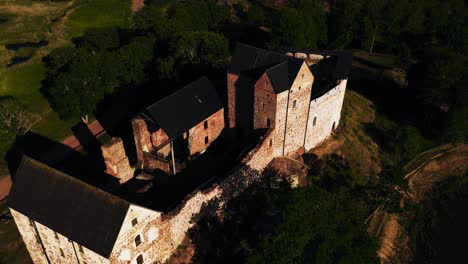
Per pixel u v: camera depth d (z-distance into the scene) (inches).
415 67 4072.3
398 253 2957.7
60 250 2300.7
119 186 2822.3
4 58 4215.1
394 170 3161.9
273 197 2474.2
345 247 2340.1
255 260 2249.0
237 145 3154.5
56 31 4820.4
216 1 5585.6
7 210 2822.3
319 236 2317.9
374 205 3157.0
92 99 3447.3
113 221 2049.7
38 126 3503.9
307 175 3097.9
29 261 2566.4
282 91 2770.7
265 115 2923.2
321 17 4958.2
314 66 3474.4
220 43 3846.0
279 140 3019.2
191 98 2984.7
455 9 5644.7
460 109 3671.3
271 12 5388.8
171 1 5502.0
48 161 3186.5
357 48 5157.5
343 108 3747.5
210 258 2529.5
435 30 5305.1
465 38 4995.1
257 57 2984.7
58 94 3363.7
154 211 2212.1
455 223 3174.2
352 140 3484.3
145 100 3754.9
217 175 2881.4
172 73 3649.1
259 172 2935.5
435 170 3614.7
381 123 3789.4
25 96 3764.8
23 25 4977.9
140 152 2876.5
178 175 2891.2
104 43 4207.7
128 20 5137.8
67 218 2140.7
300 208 2315.5
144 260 2306.8
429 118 3917.3
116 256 2096.5
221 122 3191.4
